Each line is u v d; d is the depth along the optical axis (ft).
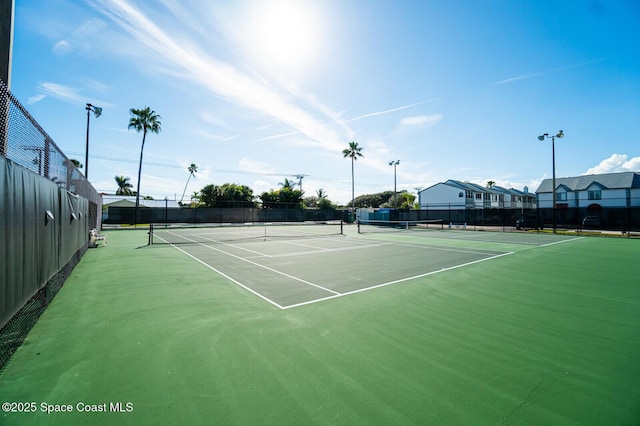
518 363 10.84
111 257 34.55
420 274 26.07
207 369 10.34
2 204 10.08
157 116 113.19
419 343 12.44
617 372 10.26
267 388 9.22
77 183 29.19
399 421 7.77
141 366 10.52
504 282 23.20
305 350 11.76
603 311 16.52
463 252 40.37
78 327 13.97
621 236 65.87
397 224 119.85
